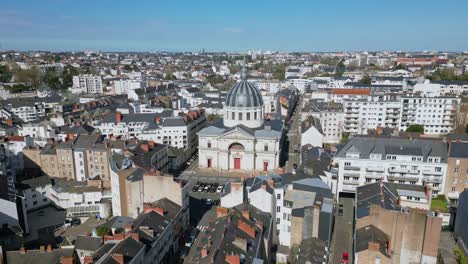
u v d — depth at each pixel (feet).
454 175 441.27
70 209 451.94
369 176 457.27
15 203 375.25
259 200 345.92
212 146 615.16
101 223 417.69
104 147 529.45
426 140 469.16
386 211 302.45
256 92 627.87
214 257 240.94
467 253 337.31
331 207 345.31
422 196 359.25
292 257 341.00
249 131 604.08
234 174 597.52
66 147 535.19
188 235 393.70
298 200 365.40
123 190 407.03
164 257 328.29
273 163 601.62
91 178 515.91
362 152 459.32
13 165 545.85
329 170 459.32
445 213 404.98
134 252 271.49
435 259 295.07
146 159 491.31
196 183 555.28
